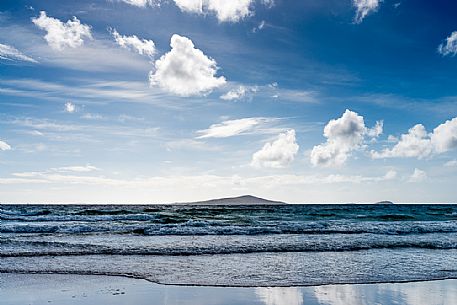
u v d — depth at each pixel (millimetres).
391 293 8781
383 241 17406
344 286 9422
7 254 13312
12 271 10836
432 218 38906
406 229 22812
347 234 20750
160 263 12188
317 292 8820
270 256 13641
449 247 16266
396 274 10859
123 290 8867
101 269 11188
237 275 10531
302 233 21062
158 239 18062
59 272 10781
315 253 14406
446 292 8922
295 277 10336
